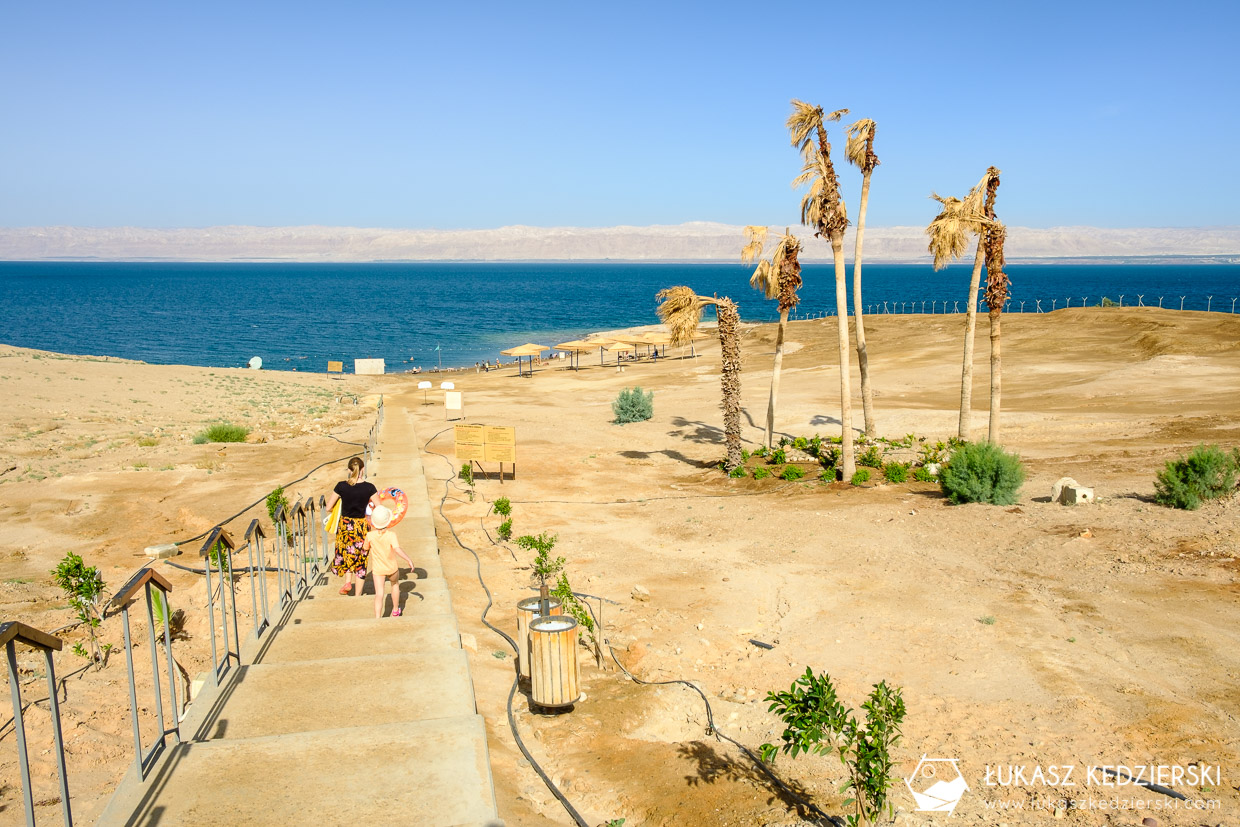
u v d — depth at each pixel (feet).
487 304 544.21
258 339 323.78
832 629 34.53
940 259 72.74
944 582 39.68
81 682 27.84
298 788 15.40
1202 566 37.06
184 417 117.19
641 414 113.91
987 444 57.21
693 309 73.10
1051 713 25.18
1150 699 25.71
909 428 89.97
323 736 17.38
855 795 19.77
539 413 128.26
